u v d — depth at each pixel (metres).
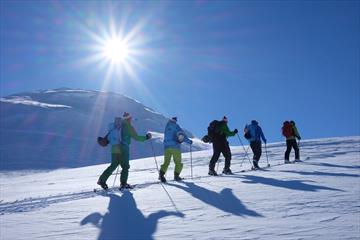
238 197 7.99
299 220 5.84
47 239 5.59
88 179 19.31
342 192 8.03
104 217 6.84
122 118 11.03
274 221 5.86
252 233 5.23
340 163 14.92
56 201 9.33
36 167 56.34
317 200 7.27
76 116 95.19
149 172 19.28
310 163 15.71
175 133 12.26
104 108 111.12
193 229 5.64
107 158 68.06
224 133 13.80
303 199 7.43
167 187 10.23
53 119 89.50
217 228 5.62
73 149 70.81
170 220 6.29
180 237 5.25
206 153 29.88
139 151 73.81
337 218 5.84
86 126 89.94
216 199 7.93
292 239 4.84
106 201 8.48
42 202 9.37
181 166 12.34
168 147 12.20
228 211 6.75
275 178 10.92
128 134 10.91
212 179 11.70
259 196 7.98
